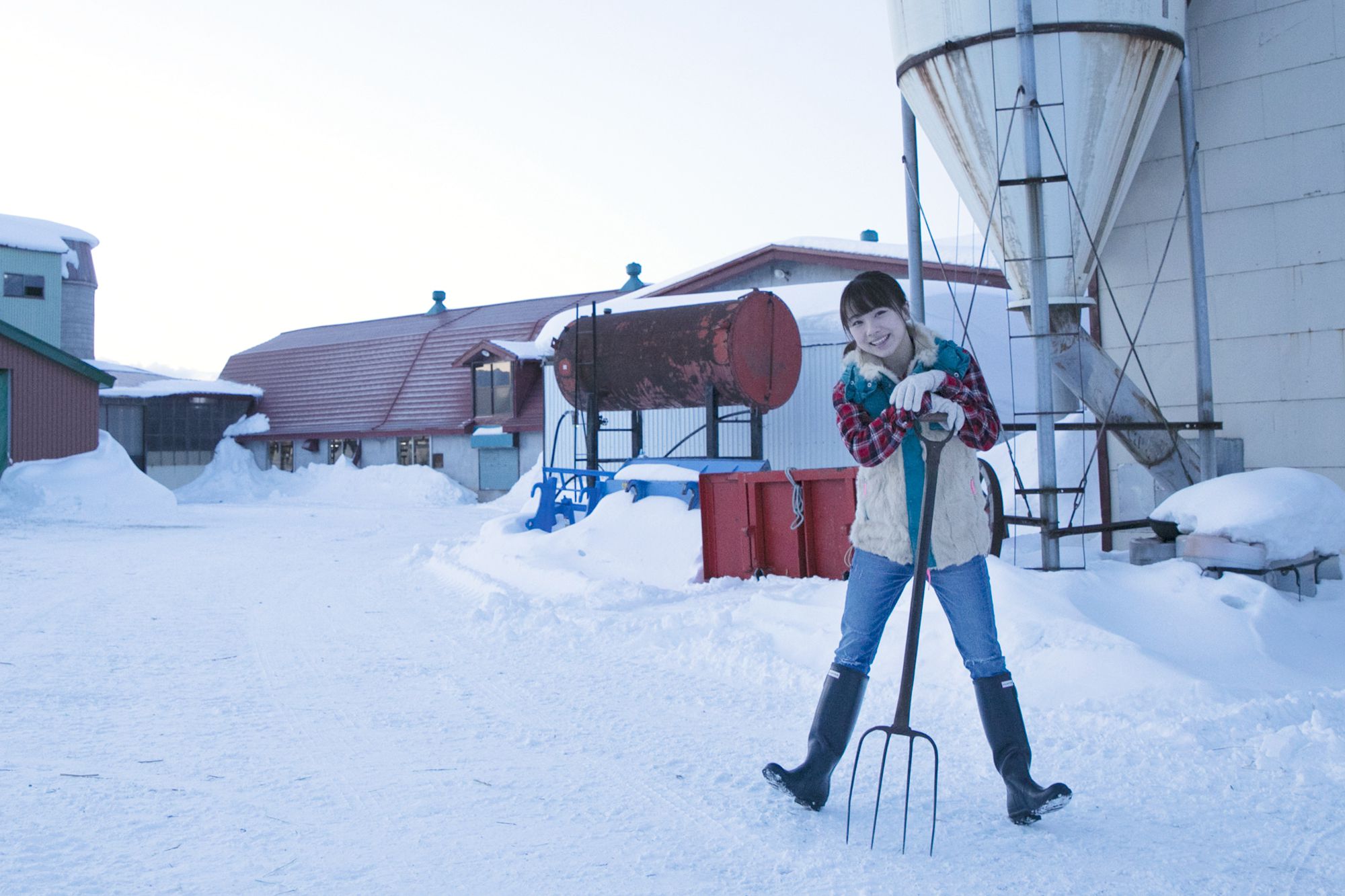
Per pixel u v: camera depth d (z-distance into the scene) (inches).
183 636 265.0
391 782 137.1
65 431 948.6
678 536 391.2
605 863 107.0
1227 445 294.7
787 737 160.9
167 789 133.6
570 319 799.7
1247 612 201.0
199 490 1302.9
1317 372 283.4
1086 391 282.2
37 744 156.7
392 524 789.9
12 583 383.2
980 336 625.9
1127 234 321.1
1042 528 243.3
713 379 498.9
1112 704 165.2
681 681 205.5
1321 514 223.6
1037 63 266.1
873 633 123.9
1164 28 268.2
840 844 112.1
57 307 1358.3
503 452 1174.3
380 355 1412.4
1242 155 298.0
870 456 116.5
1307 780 131.4
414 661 229.0
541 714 178.4
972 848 110.3
